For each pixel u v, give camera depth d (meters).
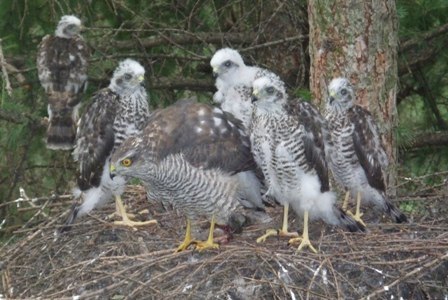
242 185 10.62
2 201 14.43
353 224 10.54
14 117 13.19
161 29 13.62
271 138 10.23
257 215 11.02
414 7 13.50
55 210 11.79
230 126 10.45
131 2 14.28
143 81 10.92
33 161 14.79
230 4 14.01
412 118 15.54
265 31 14.28
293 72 14.35
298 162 10.28
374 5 11.79
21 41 14.00
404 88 14.82
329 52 11.91
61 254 10.73
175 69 14.73
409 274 9.70
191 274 9.70
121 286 9.88
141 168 9.99
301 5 13.85
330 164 11.19
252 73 11.48
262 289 9.84
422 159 14.32
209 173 10.20
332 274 9.79
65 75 13.19
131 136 10.48
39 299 9.57
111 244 10.62
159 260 10.02
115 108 10.97
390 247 10.16
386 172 11.80
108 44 14.14
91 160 10.96
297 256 9.98
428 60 14.19
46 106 14.12
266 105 10.20
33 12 13.84
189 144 10.15
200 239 10.74
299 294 9.55
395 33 12.03
